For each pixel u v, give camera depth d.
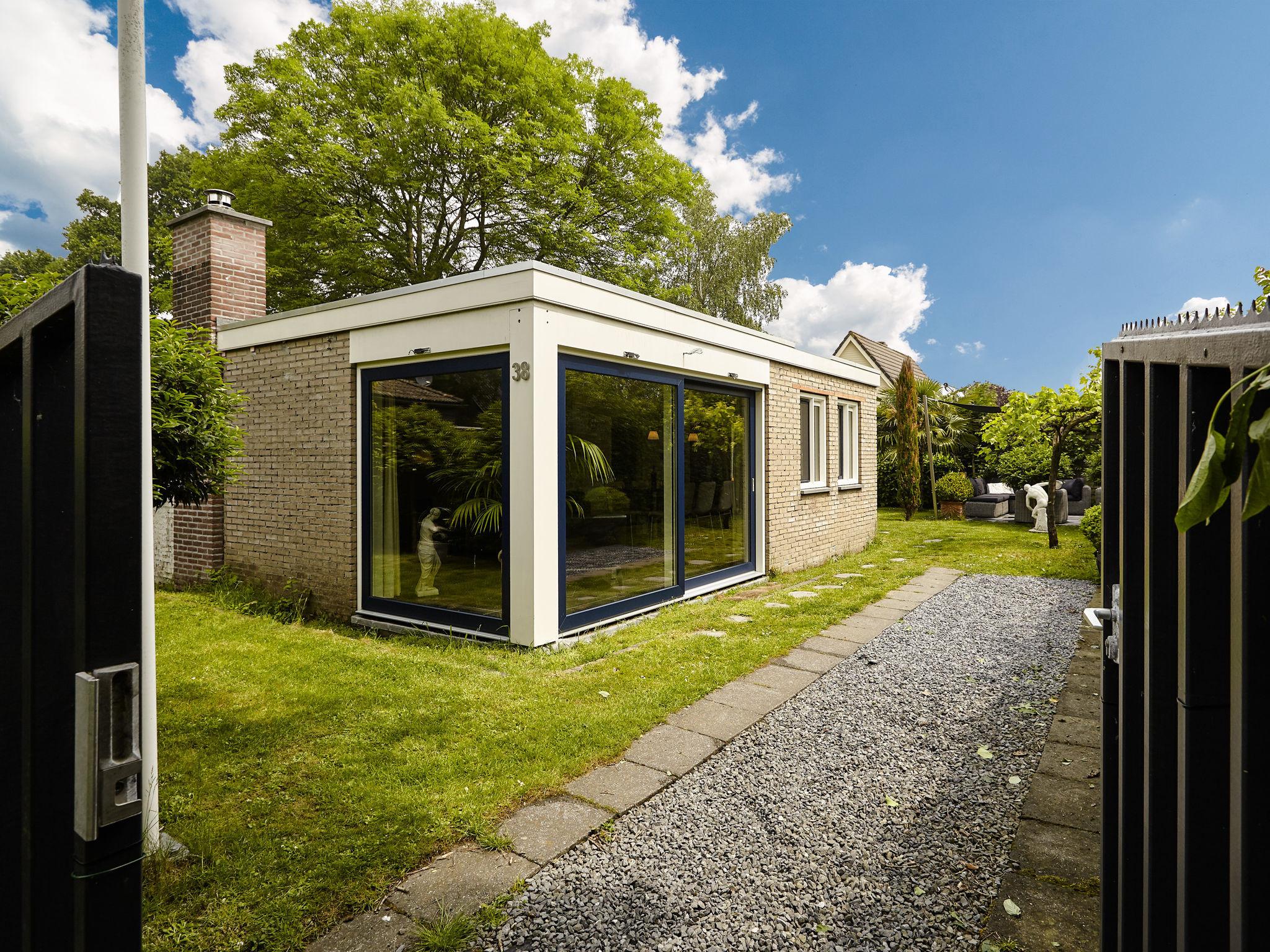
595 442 6.15
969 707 4.19
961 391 25.17
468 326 5.82
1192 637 1.10
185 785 3.15
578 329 5.82
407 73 16.64
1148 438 1.33
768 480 8.95
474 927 2.20
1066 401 10.27
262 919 2.21
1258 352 0.85
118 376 0.91
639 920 2.26
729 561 8.36
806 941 2.17
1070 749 3.53
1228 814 1.11
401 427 6.50
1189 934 1.11
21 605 1.32
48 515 1.14
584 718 3.93
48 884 1.13
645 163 18.86
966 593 7.67
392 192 16.94
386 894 2.38
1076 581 8.36
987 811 2.96
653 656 5.18
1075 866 2.51
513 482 5.51
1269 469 0.71
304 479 7.34
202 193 18.27
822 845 2.71
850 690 4.48
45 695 1.14
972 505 16.81
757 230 25.83
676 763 3.42
